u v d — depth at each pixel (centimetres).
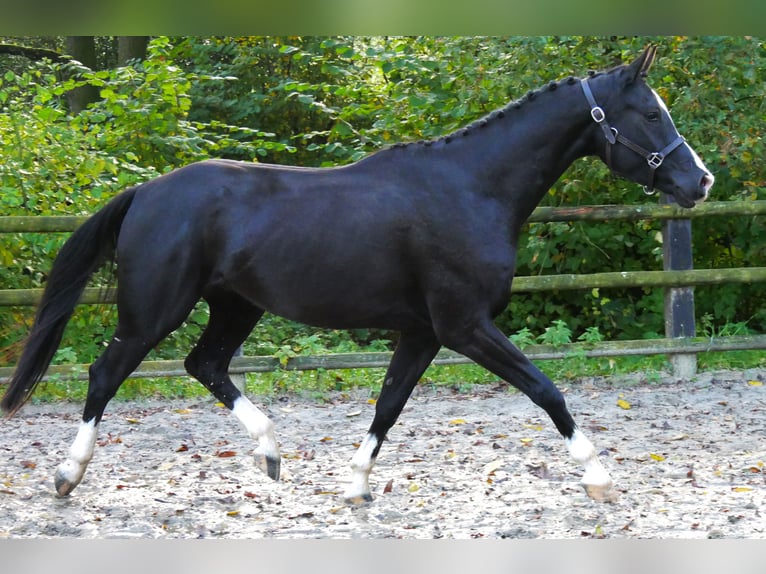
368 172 638
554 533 572
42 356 666
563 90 635
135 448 822
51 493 669
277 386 1036
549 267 1255
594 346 1067
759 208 1074
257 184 644
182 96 1392
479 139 635
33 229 1016
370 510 632
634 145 625
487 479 696
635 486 672
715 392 1002
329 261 620
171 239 637
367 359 1038
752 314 1291
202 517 614
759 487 663
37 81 2186
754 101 1198
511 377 616
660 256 1190
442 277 614
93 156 1176
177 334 1140
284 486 695
